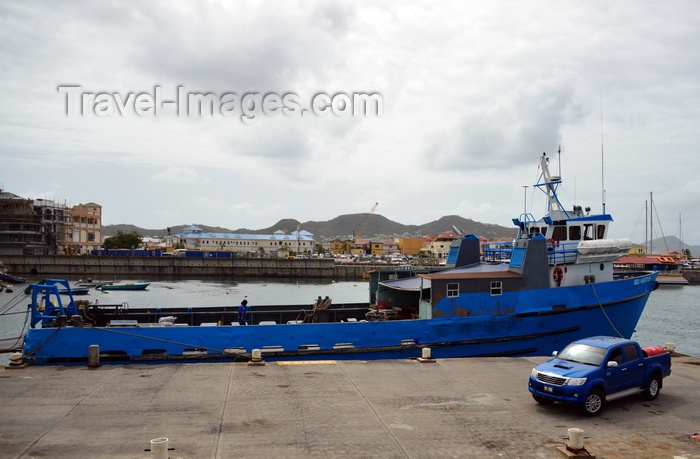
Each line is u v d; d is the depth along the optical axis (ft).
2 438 40.32
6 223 417.69
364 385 56.39
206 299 256.73
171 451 38.27
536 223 98.32
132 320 88.79
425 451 39.22
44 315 75.31
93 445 39.17
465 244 107.04
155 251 456.86
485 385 57.21
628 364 50.42
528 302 84.17
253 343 74.18
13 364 62.23
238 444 39.83
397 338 78.84
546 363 50.75
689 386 58.59
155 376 58.90
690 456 38.78
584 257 88.28
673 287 369.91
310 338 75.87
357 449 39.32
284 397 51.65
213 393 52.65
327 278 438.81
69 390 53.16
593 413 47.29
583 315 87.04
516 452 39.32
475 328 81.82
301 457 37.73
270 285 359.66
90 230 526.57
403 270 105.70
